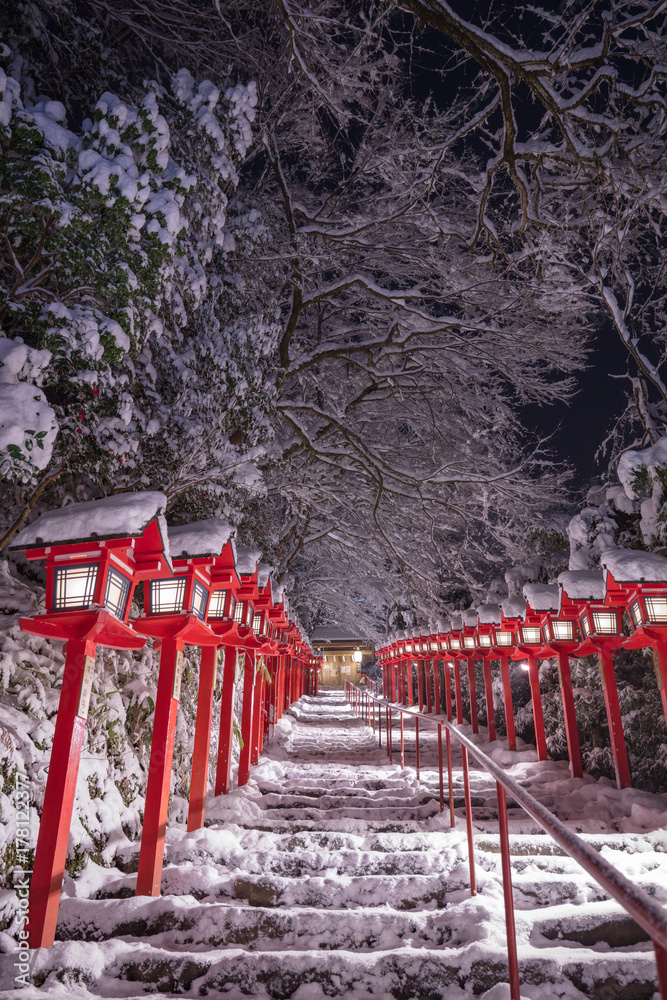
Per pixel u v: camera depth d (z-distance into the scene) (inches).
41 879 126.1
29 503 173.0
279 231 364.8
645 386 303.3
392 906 162.1
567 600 298.2
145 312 156.4
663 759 273.4
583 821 222.4
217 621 211.5
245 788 280.7
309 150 405.4
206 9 311.9
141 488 210.5
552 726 360.5
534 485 480.7
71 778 132.4
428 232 444.8
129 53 308.8
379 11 301.6
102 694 214.2
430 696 773.3
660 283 314.8
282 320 467.8
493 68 231.3
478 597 537.0
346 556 662.5
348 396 549.0
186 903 150.0
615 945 142.4
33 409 117.5
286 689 816.9
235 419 226.7
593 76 237.6
